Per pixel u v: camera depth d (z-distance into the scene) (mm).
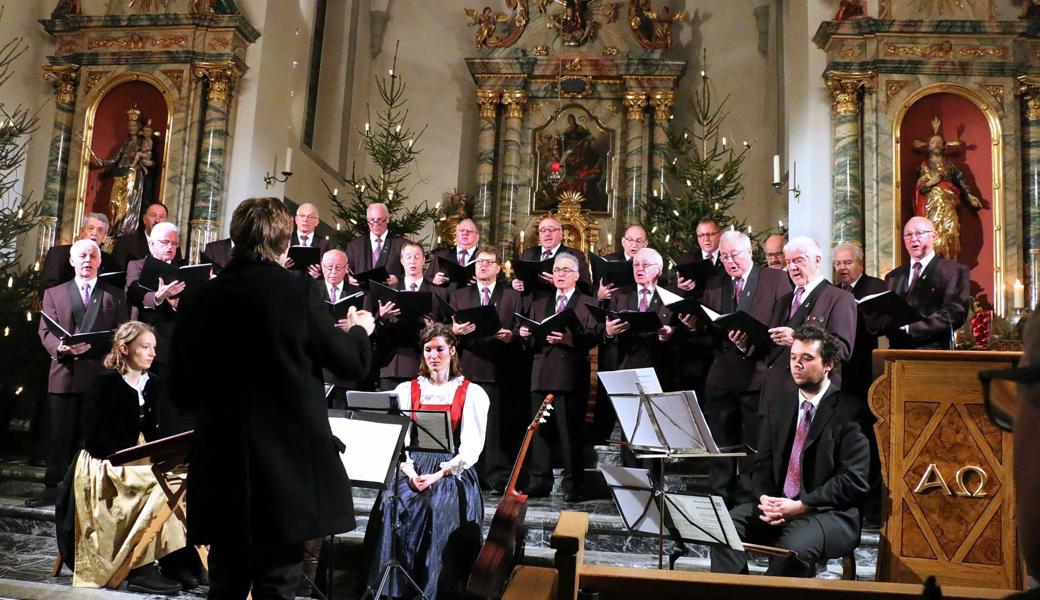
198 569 4762
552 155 13664
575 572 2246
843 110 9344
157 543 4621
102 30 9734
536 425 4395
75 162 9609
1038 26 9102
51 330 6047
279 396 2781
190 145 9438
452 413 4824
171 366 2877
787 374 5352
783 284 5977
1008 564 3910
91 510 4594
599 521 5543
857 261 6629
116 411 4730
